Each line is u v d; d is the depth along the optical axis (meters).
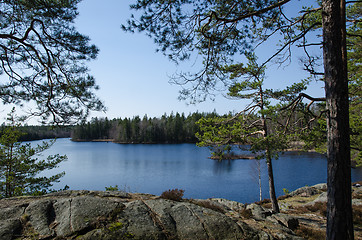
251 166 44.19
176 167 45.12
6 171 11.77
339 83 4.21
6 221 5.02
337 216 4.09
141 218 5.72
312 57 5.80
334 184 4.17
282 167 42.12
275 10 5.35
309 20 7.41
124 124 116.38
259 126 13.80
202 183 31.41
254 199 24.42
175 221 5.97
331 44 4.28
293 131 9.97
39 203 5.79
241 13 5.32
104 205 6.00
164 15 5.21
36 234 4.77
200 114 105.94
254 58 11.06
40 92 6.84
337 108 4.21
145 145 100.00
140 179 34.22
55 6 6.02
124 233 5.04
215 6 5.43
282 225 7.75
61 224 5.14
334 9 4.25
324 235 7.90
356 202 13.43
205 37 5.56
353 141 9.78
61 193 7.22
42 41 6.43
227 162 51.25
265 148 10.68
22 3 5.82
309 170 39.03
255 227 6.73
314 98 6.01
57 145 102.94
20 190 11.15
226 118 14.27
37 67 6.97
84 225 5.10
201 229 5.74
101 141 126.81
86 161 53.50
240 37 5.64
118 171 40.78
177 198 8.25
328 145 4.34
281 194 26.09
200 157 61.06
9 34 5.68
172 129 111.19
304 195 19.33
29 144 12.92
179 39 5.54
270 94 11.28
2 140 11.51
